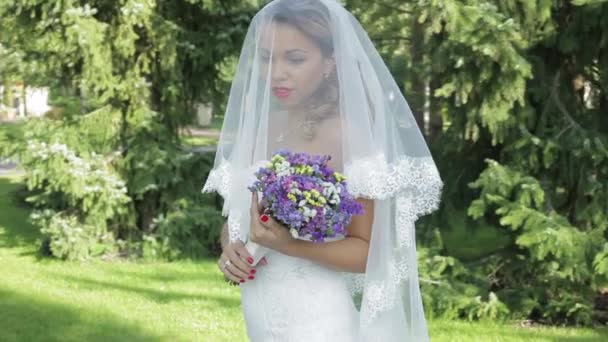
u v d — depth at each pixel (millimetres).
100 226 8992
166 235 9000
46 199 9117
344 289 2574
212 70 9203
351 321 2566
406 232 2562
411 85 6727
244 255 2506
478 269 6621
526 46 5734
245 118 2627
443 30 5812
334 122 2508
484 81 5793
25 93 9680
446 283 6379
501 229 6680
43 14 8141
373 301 2506
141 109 8898
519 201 5934
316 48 2471
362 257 2473
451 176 6785
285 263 2504
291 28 2457
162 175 9086
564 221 6043
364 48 2668
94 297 7168
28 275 8125
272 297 2521
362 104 2459
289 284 2500
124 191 8758
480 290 6414
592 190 6109
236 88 2725
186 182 9312
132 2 8336
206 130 21109
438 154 6848
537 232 5754
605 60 6148
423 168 2598
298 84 2469
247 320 2631
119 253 9281
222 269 2580
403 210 2557
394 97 2645
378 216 2498
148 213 9414
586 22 5875
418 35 6645
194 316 6508
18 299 7016
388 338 2625
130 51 8469
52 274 8203
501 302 6273
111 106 8984
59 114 9188
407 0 6445
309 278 2498
